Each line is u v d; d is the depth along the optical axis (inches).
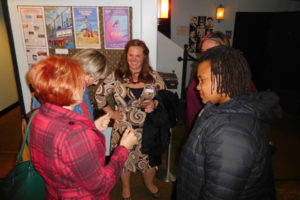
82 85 32.2
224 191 26.5
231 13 217.3
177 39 225.1
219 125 28.2
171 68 171.8
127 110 64.4
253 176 27.9
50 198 35.6
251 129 26.8
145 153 66.1
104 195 33.9
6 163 100.8
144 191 84.7
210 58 30.8
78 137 29.6
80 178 30.3
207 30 222.4
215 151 27.2
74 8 75.2
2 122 148.8
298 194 83.1
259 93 30.5
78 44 79.2
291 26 189.9
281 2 219.5
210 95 32.0
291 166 102.0
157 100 66.9
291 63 193.2
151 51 81.0
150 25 78.2
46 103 31.6
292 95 189.5
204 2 214.8
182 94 159.9
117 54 80.1
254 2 214.2
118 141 65.6
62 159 29.3
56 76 29.5
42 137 30.3
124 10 75.5
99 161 31.9
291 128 144.6
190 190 33.1
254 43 220.1
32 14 76.1
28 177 38.0
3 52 162.1
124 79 64.0
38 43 79.4
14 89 174.9
